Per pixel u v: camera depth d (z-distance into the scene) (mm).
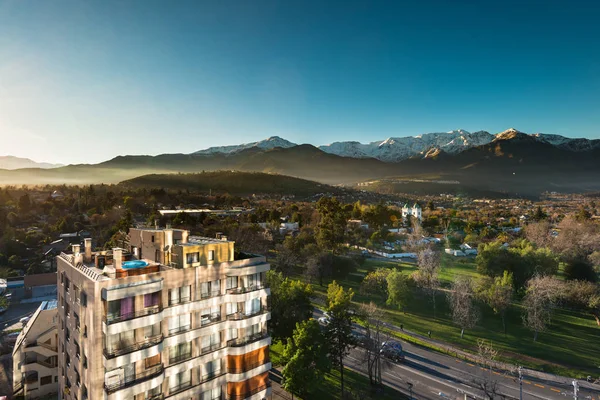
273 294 67438
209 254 41094
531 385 60562
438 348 73062
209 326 39656
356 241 159750
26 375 55125
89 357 33750
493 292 85250
